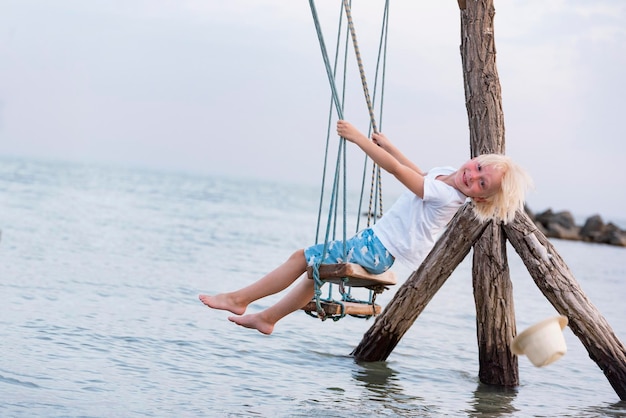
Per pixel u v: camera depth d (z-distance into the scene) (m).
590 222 38.38
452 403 5.51
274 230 23.30
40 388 4.82
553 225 37.62
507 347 6.24
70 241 14.25
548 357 4.35
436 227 4.48
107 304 8.14
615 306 12.61
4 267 10.02
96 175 57.44
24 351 5.73
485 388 6.12
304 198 66.00
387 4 5.43
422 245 4.47
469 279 15.20
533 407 5.60
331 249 4.55
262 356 6.51
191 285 10.33
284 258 15.48
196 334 7.09
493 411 5.36
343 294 5.07
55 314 7.25
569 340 8.90
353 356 6.83
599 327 5.92
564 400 5.91
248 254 15.62
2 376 4.98
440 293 12.36
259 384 5.54
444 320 9.55
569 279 5.99
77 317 7.23
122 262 12.03
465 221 6.26
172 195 40.00
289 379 5.79
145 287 9.68
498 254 6.21
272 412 4.79
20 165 61.72
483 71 6.19
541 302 12.28
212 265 13.04
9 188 29.58
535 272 6.04
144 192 39.38
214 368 5.91
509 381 6.24
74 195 29.77
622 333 9.70
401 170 4.38
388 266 4.51
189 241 17.12
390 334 6.64
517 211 6.17
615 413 5.57
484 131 6.16
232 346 6.76
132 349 6.23
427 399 5.57
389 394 5.60
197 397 5.01
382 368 6.52
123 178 57.91
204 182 79.06
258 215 31.06
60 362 5.54
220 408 4.79
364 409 5.05
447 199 4.39
